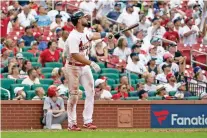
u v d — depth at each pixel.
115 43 59.41
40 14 63.16
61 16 63.12
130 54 55.56
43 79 49.81
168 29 64.44
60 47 57.09
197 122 46.69
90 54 55.53
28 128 44.47
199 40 65.75
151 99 48.28
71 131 39.78
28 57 55.66
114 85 51.75
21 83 49.06
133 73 55.12
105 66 55.75
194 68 59.16
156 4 70.44
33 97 46.41
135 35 64.38
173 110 46.41
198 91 53.97
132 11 65.56
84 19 39.44
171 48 60.09
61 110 44.38
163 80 54.31
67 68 40.03
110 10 67.38
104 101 45.72
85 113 41.09
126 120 45.94
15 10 64.00
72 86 40.03
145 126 46.09
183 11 71.50
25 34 58.62
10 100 44.62
